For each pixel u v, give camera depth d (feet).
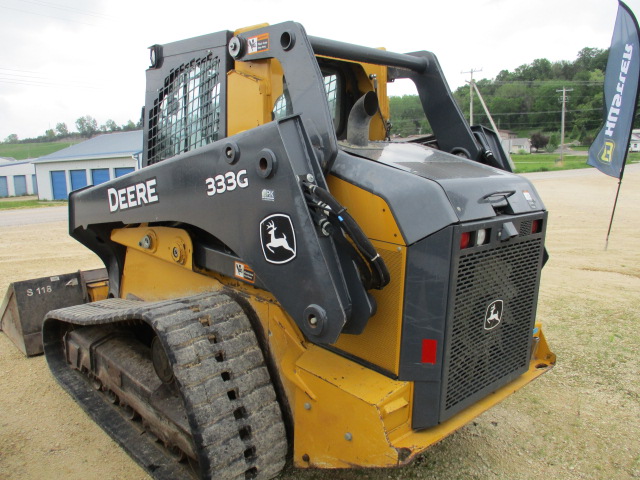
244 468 7.23
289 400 7.93
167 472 8.25
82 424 10.48
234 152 7.37
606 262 23.44
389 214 6.74
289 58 7.55
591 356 13.21
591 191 58.39
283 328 7.90
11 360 13.60
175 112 10.33
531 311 8.39
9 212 55.93
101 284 14.58
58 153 98.63
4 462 9.15
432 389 6.91
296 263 6.82
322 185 6.69
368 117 8.46
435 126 10.74
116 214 10.39
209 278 9.50
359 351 7.39
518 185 8.05
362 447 6.67
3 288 19.85
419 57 10.65
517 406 10.94
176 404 8.38
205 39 9.39
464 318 7.04
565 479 8.61
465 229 6.62
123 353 9.99
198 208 8.25
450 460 9.09
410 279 6.72
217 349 7.60
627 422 10.28
